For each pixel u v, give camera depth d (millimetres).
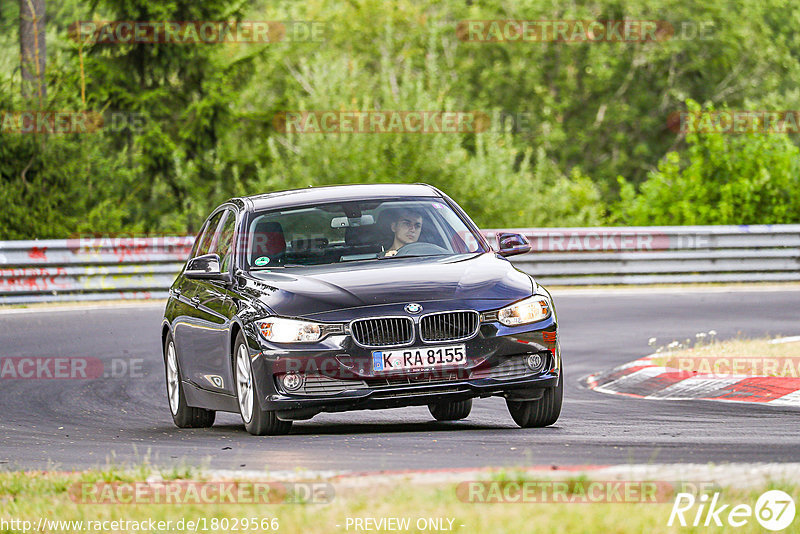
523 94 171000
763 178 90000
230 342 30234
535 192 106188
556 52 172375
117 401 41406
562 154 169000
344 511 17547
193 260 32469
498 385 28156
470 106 167000
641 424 30375
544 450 24672
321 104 103250
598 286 76312
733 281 77062
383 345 27844
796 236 77500
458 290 28703
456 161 100062
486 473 19766
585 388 40938
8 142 90000
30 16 98062
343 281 29266
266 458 24719
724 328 55094
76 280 71312
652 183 96375
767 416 31062
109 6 116688
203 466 22719
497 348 28312
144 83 121062
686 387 38031
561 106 168250
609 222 105062
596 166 172125
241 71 124625
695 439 26484
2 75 92062
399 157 99250
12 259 70500
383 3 167125
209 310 32156
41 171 91062
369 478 19828
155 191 117500
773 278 77312
